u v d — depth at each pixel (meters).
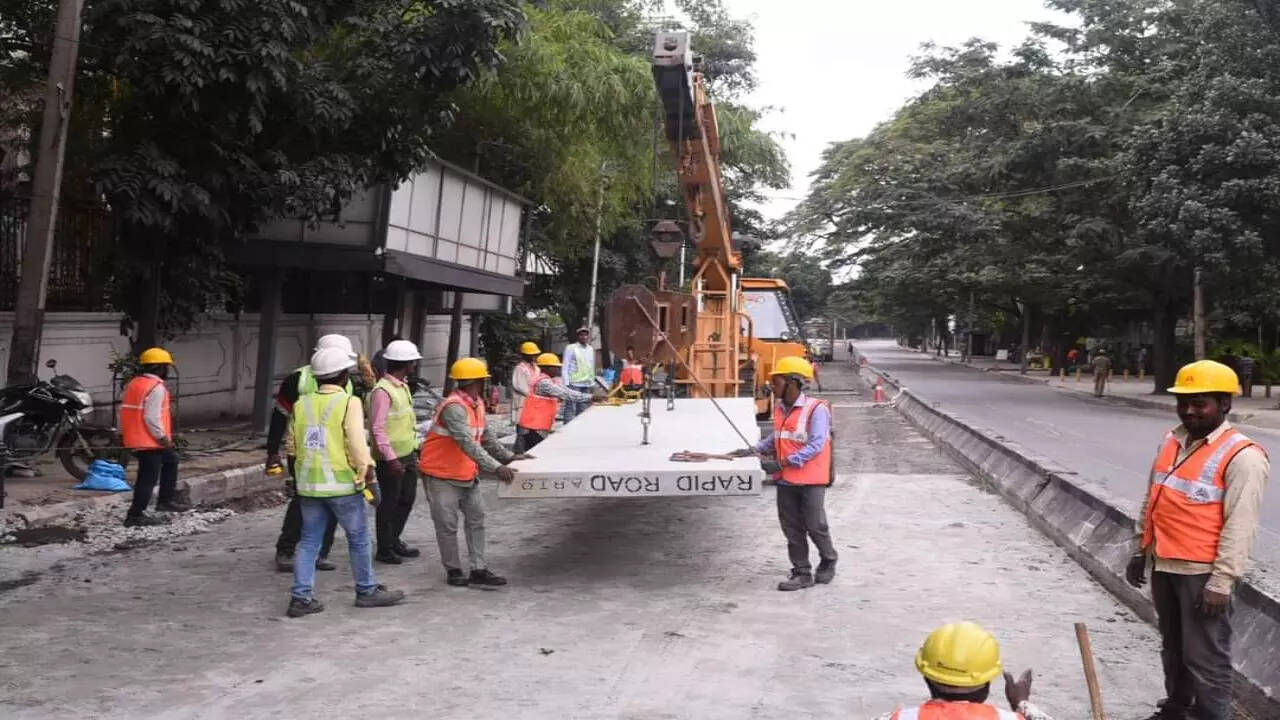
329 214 15.08
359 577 7.73
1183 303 36.97
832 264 53.59
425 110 14.55
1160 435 22.41
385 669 6.29
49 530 10.16
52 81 11.95
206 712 5.52
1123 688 6.12
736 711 5.64
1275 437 23.03
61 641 6.76
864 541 10.57
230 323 19.11
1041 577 8.99
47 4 14.43
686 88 13.08
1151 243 32.72
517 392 14.31
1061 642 7.04
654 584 8.66
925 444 20.56
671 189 34.97
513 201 23.58
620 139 23.50
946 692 3.05
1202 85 27.83
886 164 40.78
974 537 10.81
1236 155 26.28
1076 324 55.66
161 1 12.16
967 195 38.88
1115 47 35.69
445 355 30.19
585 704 5.72
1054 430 23.62
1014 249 38.97
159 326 14.74
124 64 12.16
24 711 5.49
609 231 28.23
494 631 7.16
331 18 13.93
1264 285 30.69
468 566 9.27
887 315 81.81
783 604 8.02
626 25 30.20
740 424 11.28
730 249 16.75
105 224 16.08
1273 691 5.57
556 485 8.21
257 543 10.08
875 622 7.50
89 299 15.98
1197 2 34.09
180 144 13.26
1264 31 27.59
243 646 6.73
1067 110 35.34
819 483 8.57
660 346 12.45
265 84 12.27
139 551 9.62
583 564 9.45
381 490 9.31
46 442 11.91
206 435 16.41
